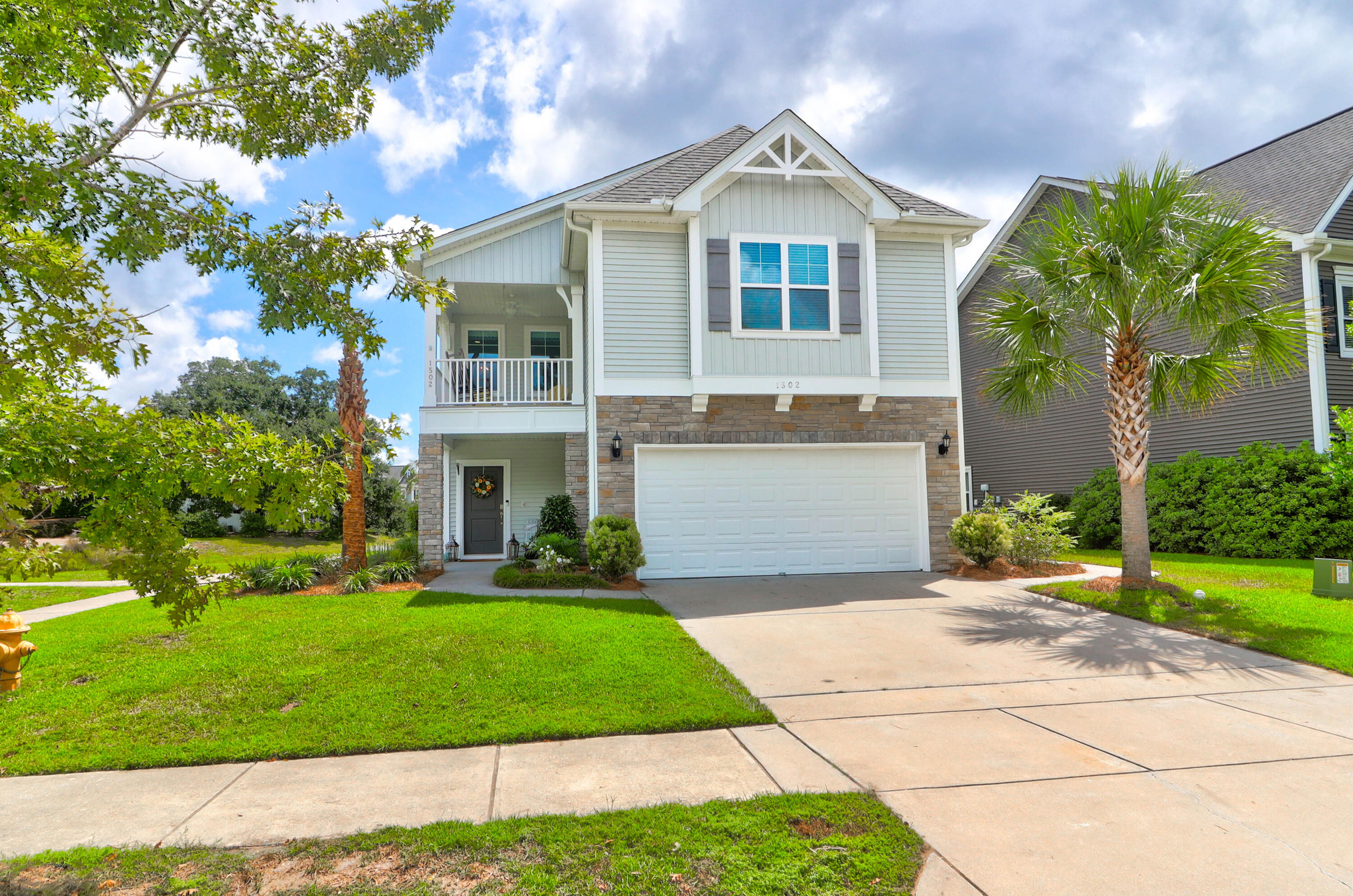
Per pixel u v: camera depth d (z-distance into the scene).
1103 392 18.06
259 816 3.67
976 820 3.52
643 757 4.43
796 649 7.20
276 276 3.42
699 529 12.10
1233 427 14.98
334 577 11.99
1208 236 8.95
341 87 4.30
